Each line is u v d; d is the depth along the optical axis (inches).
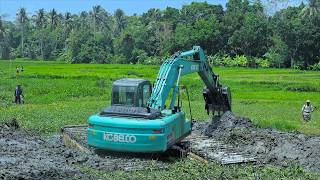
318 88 1886.1
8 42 5526.6
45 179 444.1
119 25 5861.2
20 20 5644.7
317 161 603.2
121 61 4503.0
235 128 752.3
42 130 867.4
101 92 1704.0
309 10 3609.7
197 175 501.0
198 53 737.6
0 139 674.8
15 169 464.4
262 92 1793.8
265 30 3934.5
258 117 1119.6
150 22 5226.4
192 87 1888.5
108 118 583.2
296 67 3555.6
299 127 970.1
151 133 563.8
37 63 4047.7
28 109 1184.2
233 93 1752.0
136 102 597.0
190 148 644.1
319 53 3607.3
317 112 1291.8
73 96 1625.2
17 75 2374.5
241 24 4168.3
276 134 757.3
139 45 4608.8
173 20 4943.4
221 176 496.4
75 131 765.9
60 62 4517.7
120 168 540.7
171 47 4259.4
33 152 591.8
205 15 4790.8
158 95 628.1
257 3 4734.3
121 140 569.9
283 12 4119.1
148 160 583.5
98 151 614.2
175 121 611.8
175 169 536.4
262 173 521.3
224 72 2802.7
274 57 3663.9
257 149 658.2
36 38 5565.9
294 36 3553.2
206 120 957.8
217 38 4148.6
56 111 1139.9
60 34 5506.9
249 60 3742.6
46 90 1696.6
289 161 597.9
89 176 477.1
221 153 615.2
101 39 4889.3
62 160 554.3
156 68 3048.7
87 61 4532.5
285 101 1531.7
